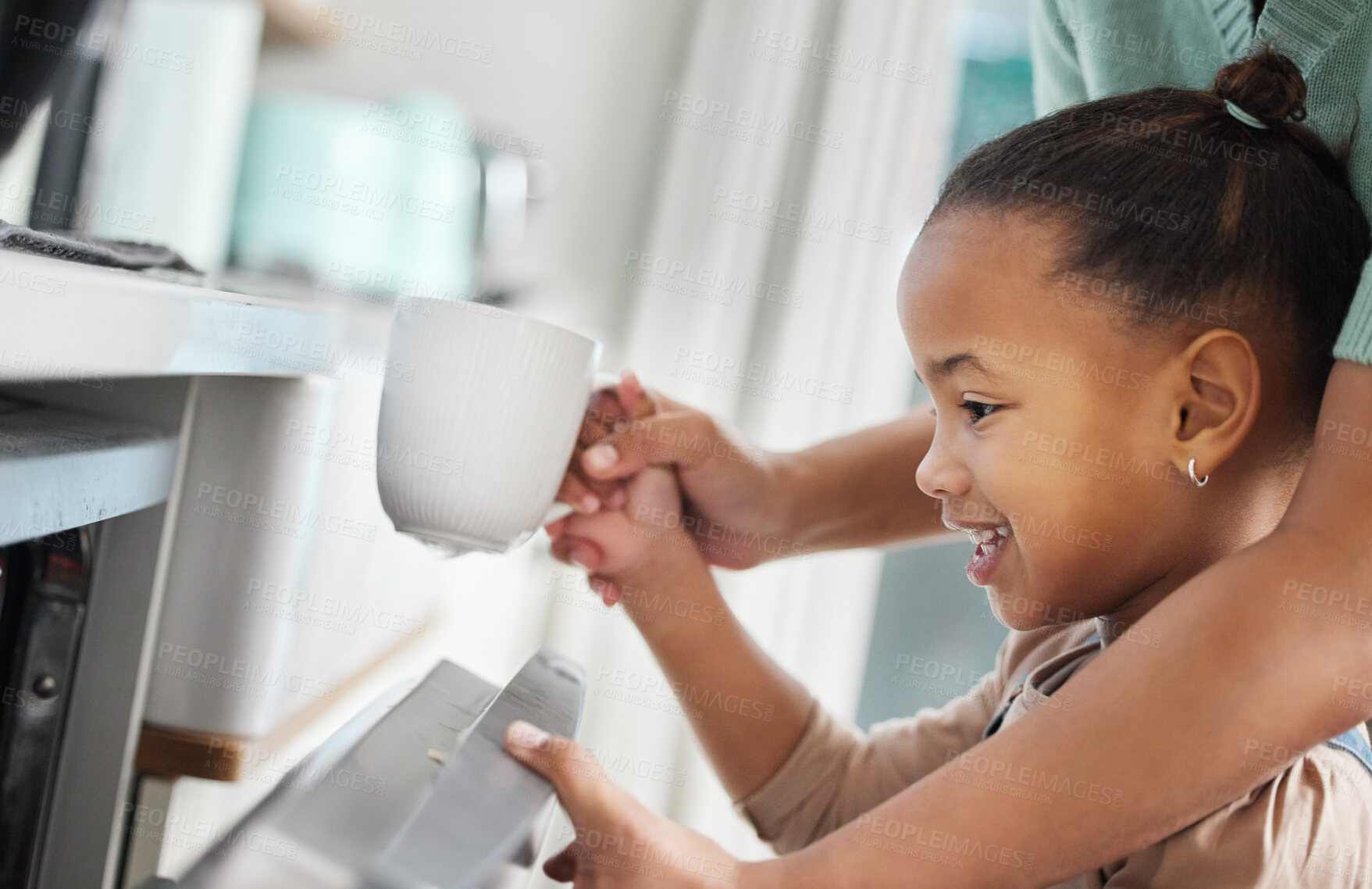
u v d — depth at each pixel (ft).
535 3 4.69
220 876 0.80
